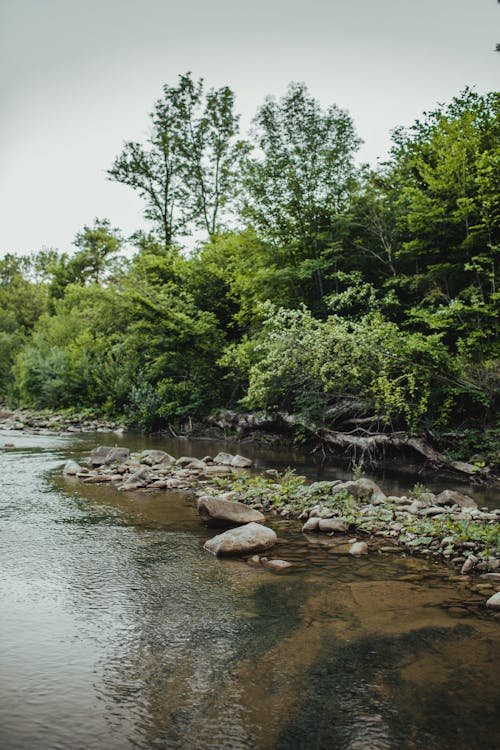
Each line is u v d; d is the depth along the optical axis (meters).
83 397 30.06
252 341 17.17
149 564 5.46
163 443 17.92
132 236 29.05
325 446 14.97
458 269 13.73
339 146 17.31
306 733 2.71
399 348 11.47
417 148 15.83
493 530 6.01
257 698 3.03
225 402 21.09
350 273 16.50
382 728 2.75
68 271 51.91
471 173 13.49
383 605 4.43
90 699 3.01
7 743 2.60
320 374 12.62
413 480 10.73
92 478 10.18
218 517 6.93
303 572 5.27
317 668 3.37
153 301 20.11
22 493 9.01
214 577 5.10
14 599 4.49
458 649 3.64
